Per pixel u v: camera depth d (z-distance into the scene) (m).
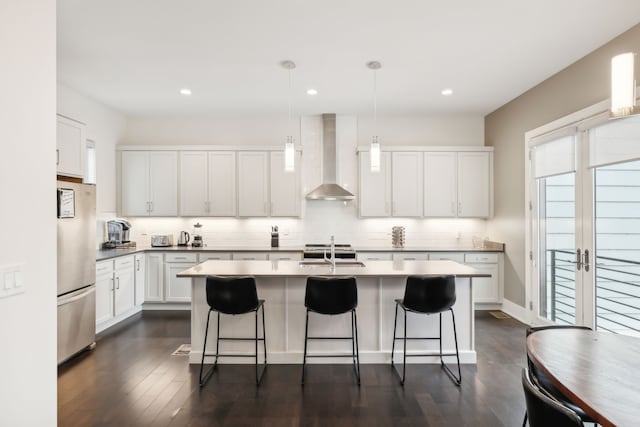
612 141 3.08
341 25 2.87
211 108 5.09
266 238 5.57
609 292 3.18
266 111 5.25
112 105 4.95
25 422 1.49
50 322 1.62
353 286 2.87
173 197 5.29
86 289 3.51
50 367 1.62
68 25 2.85
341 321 3.31
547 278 4.12
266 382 2.89
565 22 2.83
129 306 4.62
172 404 2.54
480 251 5.02
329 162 5.40
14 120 1.45
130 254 4.63
